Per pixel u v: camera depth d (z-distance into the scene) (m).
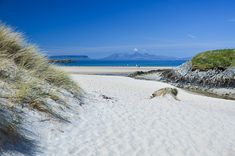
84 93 12.32
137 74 33.56
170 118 10.36
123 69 53.06
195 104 14.09
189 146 7.64
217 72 24.61
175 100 14.12
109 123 8.98
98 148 6.89
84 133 7.74
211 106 14.14
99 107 10.87
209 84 24.39
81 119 8.91
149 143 7.59
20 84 8.57
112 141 7.45
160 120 9.98
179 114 11.07
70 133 7.54
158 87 21.14
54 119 7.97
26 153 5.85
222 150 7.55
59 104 9.16
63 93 10.37
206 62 25.91
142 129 8.73
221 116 11.38
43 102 8.41
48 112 8.13
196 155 7.09
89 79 22.34
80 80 20.42
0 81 8.18
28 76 9.56
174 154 7.02
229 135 8.88
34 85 9.05
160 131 8.70
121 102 12.49
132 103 12.53
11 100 7.50
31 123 7.14
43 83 9.97
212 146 7.79
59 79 11.23
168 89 14.98
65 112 8.88
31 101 7.96
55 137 7.05
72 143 6.93
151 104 12.66
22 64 10.18
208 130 9.22
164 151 7.16
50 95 9.23
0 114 6.46
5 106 7.00
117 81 23.11
